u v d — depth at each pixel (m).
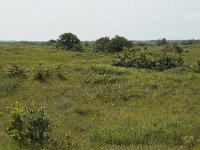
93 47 54.09
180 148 10.23
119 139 11.06
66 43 56.16
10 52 40.81
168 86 19.53
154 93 18.02
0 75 22.06
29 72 23.14
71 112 15.05
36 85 20.16
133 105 16.23
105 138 11.14
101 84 20.41
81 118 14.16
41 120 9.79
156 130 11.62
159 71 25.91
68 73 22.91
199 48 70.12
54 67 23.89
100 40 52.09
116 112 14.95
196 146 10.23
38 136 9.65
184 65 27.17
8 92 19.11
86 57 38.28
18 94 18.64
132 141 11.01
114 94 17.95
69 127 12.81
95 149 10.21
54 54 41.22
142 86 19.47
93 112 15.12
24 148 9.41
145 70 25.08
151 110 15.11
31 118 9.75
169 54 28.61
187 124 12.28
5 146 9.51
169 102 16.41
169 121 12.61
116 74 22.64
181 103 16.08
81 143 10.62
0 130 11.95
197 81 20.67
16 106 10.27
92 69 23.94
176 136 11.24
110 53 46.72
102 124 13.02
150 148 10.29
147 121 12.86
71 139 10.82
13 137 9.59
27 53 41.09
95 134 11.44
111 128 11.98
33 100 17.39
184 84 19.94
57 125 12.59
